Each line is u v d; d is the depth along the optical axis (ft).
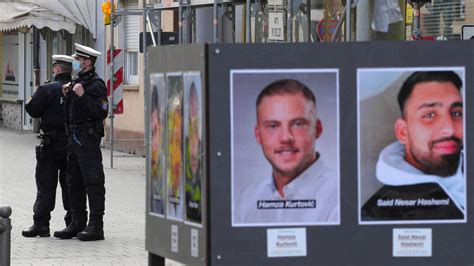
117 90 81.25
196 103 23.84
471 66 24.03
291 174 23.68
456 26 50.52
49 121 46.50
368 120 23.81
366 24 50.60
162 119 25.79
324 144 23.75
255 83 23.48
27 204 58.70
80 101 44.11
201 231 23.89
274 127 23.58
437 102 23.98
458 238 24.27
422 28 52.47
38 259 40.57
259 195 23.65
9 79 132.36
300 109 23.59
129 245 44.24
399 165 23.99
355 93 23.73
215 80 23.36
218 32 63.41
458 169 24.14
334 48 23.61
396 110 23.88
